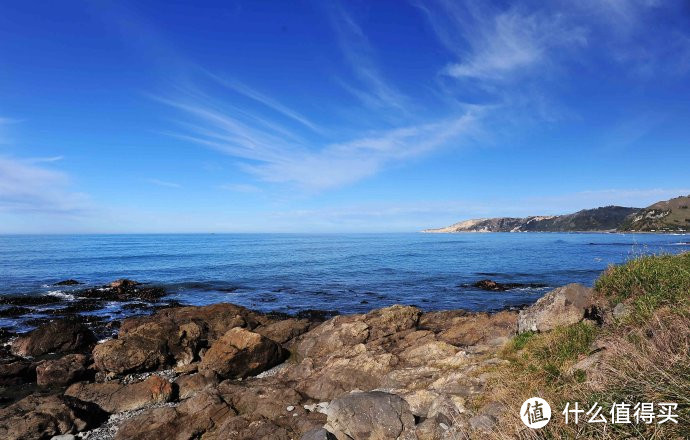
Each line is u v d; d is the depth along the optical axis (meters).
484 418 6.01
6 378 15.05
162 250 102.50
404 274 48.50
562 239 162.38
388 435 7.20
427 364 10.07
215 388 11.82
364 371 11.32
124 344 16.28
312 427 8.66
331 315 26.86
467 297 33.16
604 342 7.14
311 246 127.12
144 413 10.61
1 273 50.62
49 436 10.83
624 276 9.85
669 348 5.50
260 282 42.56
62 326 19.98
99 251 96.62
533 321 9.70
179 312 22.91
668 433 4.14
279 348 16.53
